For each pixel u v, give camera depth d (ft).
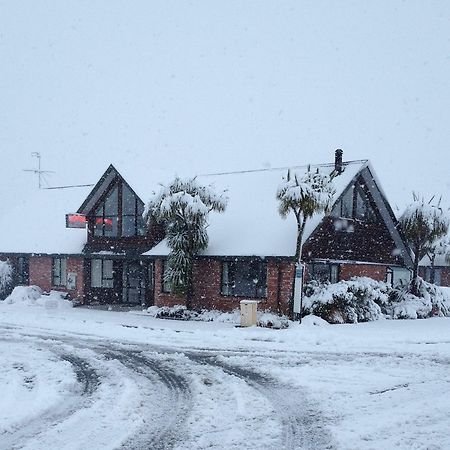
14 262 98.99
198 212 66.33
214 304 70.18
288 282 63.00
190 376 34.06
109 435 23.17
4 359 39.91
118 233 81.35
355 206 73.41
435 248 94.53
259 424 24.52
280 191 58.49
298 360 38.68
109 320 63.57
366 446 21.47
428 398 28.25
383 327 56.85
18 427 24.26
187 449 21.52
